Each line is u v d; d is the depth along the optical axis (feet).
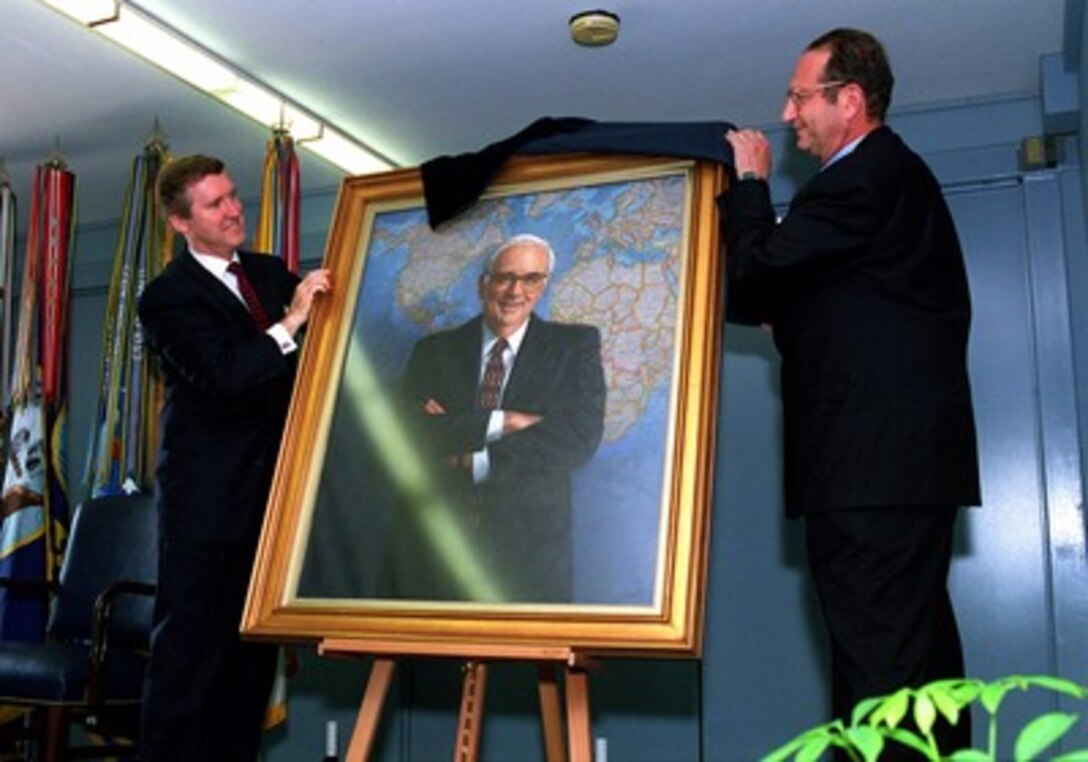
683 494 7.43
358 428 8.48
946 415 7.20
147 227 14.38
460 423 8.20
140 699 11.10
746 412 14.43
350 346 8.75
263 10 11.75
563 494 7.73
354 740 7.89
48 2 11.37
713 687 14.12
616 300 8.11
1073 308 13.17
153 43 12.15
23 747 14.14
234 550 9.35
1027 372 13.38
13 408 14.92
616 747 14.35
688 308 7.85
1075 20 11.54
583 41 11.97
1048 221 13.41
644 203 8.29
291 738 15.51
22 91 13.67
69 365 15.83
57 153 15.42
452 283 8.64
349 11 11.79
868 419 7.13
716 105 13.99
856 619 7.08
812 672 13.75
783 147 14.35
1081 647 12.77
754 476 14.29
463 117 14.25
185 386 9.46
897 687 6.89
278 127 14.07
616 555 7.43
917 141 13.91
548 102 13.87
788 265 7.26
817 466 7.26
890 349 7.20
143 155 14.52
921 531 7.10
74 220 15.37
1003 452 13.37
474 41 12.41
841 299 7.33
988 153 13.61
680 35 12.30
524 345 8.25
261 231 13.94
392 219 9.06
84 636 12.67
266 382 9.34
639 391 7.80
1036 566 13.14
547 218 8.54
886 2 11.66
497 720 14.75
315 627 7.93
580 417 7.89
